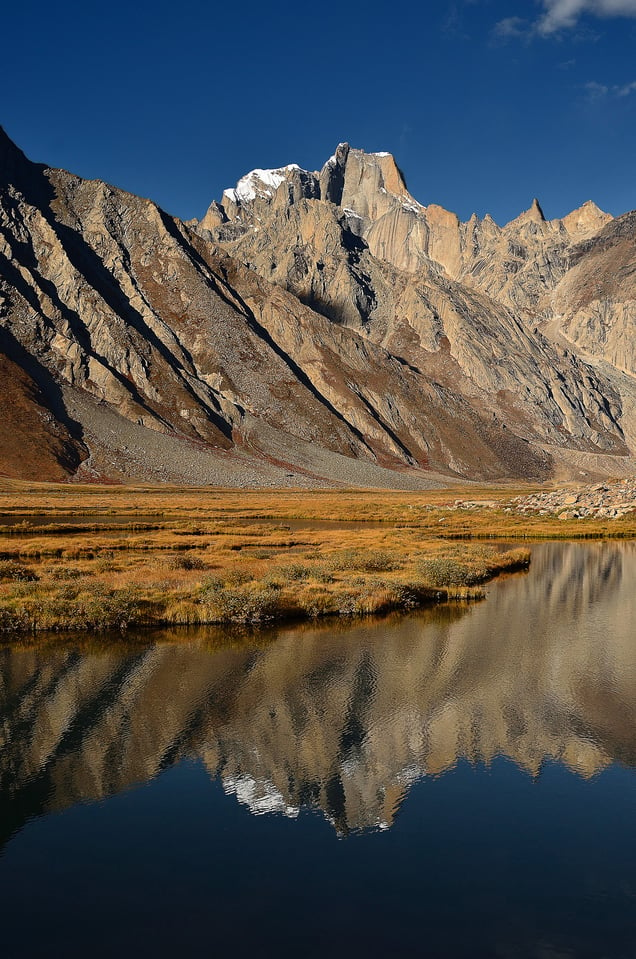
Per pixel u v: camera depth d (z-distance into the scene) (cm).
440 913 966
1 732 1650
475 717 1777
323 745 1577
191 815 1249
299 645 2533
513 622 3012
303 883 1038
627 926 939
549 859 1112
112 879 1046
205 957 871
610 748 1579
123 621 2809
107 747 1558
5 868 1076
